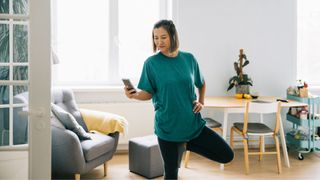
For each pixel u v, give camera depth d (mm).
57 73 4363
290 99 4309
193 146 2314
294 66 4617
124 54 4508
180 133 2162
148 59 2219
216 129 3982
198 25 4398
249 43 4523
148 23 4535
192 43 4402
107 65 4488
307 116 4074
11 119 1928
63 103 3684
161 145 2193
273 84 4609
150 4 4520
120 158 4086
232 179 3408
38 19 1812
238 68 4316
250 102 3535
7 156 1916
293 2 4559
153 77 2184
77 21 4371
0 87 1900
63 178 3303
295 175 3551
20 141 1946
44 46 1825
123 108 4207
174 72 2143
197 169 3705
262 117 4535
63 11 4324
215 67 4484
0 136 1932
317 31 4773
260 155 4023
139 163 3473
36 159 1883
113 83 4488
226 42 4480
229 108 3711
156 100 2223
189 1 4355
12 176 1924
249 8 4492
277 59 4590
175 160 2164
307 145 4074
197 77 2393
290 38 4590
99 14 4414
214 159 2277
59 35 4336
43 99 1851
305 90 4102
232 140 3986
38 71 1834
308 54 4793
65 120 3047
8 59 1898
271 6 4527
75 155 2941
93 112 3676
